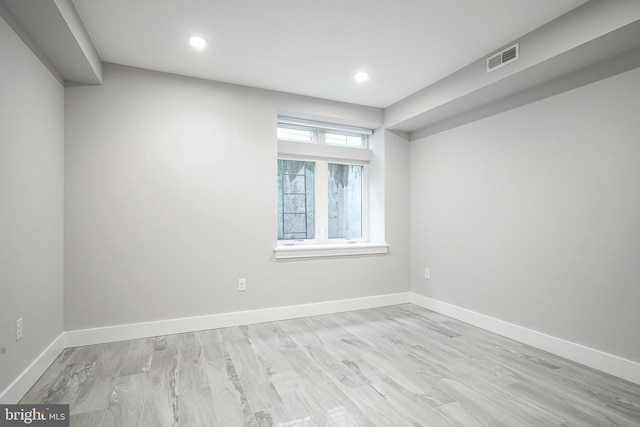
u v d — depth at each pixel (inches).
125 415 69.3
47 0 67.6
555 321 101.5
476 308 128.7
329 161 161.8
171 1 80.0
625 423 66.7
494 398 76.0
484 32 94.4
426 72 120.4
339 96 143.5
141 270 114.6
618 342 86.6
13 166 72.7
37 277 85.0
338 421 67.3
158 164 117.3
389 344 109.3
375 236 165.9
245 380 84.5
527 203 110.3
